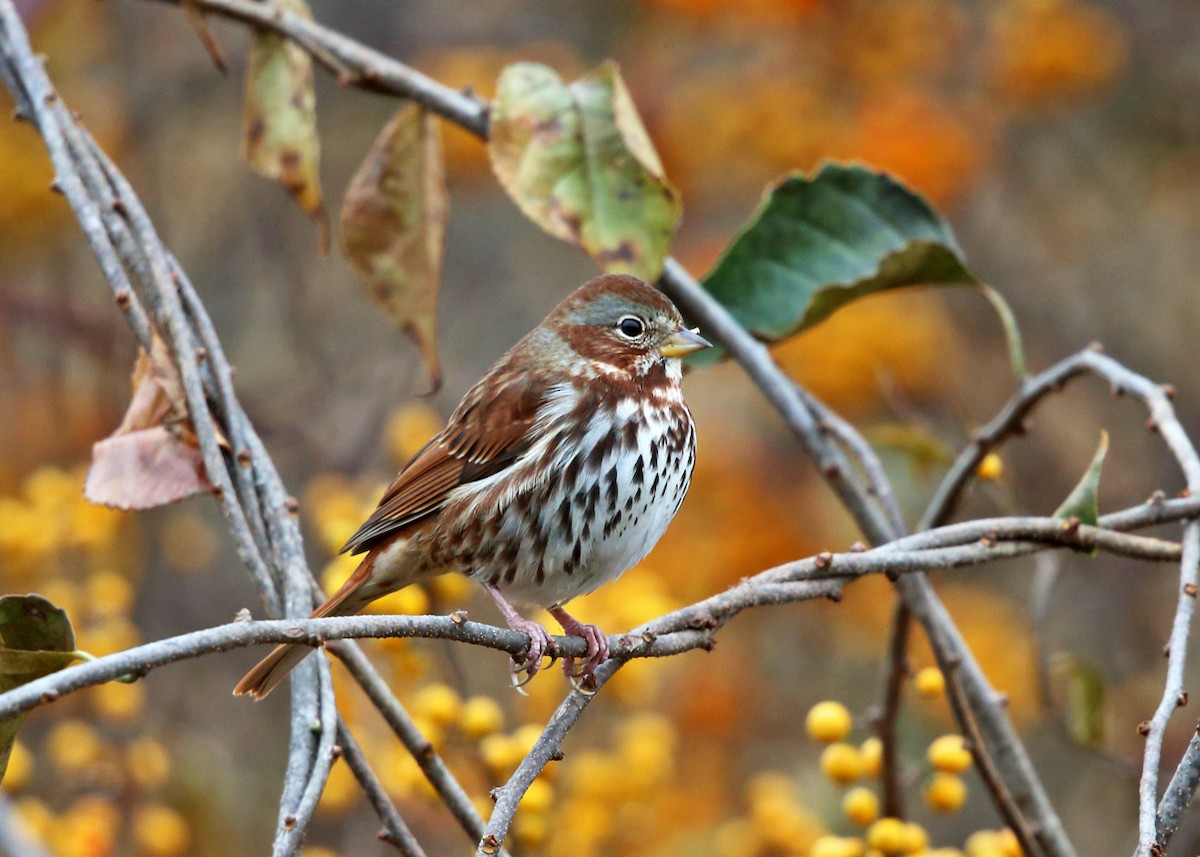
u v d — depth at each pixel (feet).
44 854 24.80
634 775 29.53
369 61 27.32
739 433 50.08
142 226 23.31
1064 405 51.93
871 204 28.19
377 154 27.73
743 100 49.52
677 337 26.05
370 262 27.84
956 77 50.90
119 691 30.35
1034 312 53.21
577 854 28.94
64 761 30.40
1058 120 53.26
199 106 51.21
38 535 32.22
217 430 22.30
